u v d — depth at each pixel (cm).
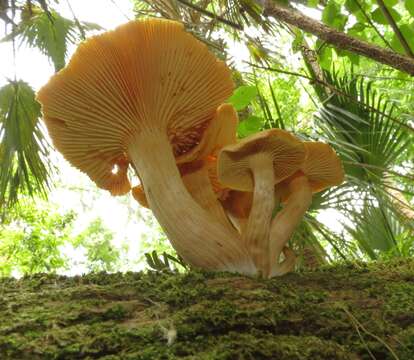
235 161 24
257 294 17
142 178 23
